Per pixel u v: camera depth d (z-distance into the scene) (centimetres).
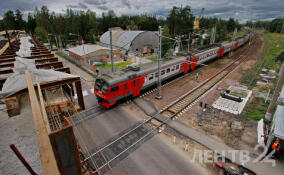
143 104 1769
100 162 1061
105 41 5550
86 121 1489
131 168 1024
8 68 1379
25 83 779
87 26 6862
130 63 3747
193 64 2739
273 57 3634
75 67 3259
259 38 7050
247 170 1005
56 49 5694
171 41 4156
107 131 1359
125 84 1689
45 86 820
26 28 9100
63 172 366
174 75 2389
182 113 1597
